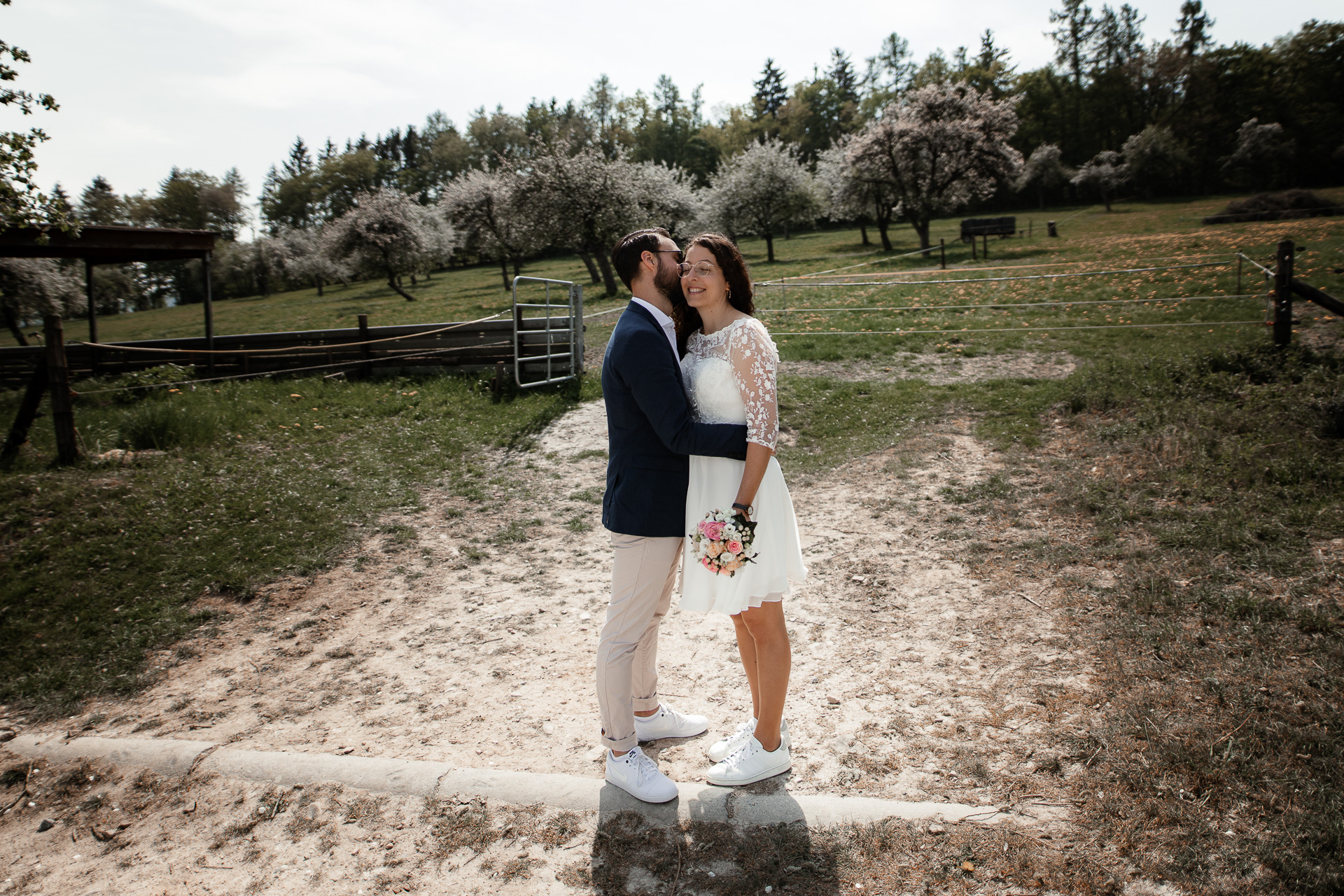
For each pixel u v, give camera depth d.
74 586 4.69
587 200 25.31
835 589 4.33
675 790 2.55
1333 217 28.67
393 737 3.12
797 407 8.37
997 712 2.94
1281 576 3.74
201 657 3.97
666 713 2.98
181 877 2.35
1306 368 7.11
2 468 6.83
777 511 2.50
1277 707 2.69
